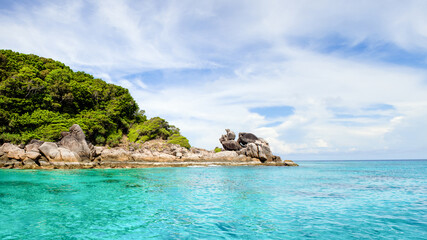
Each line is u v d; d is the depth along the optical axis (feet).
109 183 71.36
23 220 33.81
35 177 81.76
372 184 75.36
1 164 110.42
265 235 28.12
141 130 213.46
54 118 157.99
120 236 27.99
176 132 231.71
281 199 49.01
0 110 139.54
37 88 165.37
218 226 31.35
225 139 214.90
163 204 44.06
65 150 121.60
